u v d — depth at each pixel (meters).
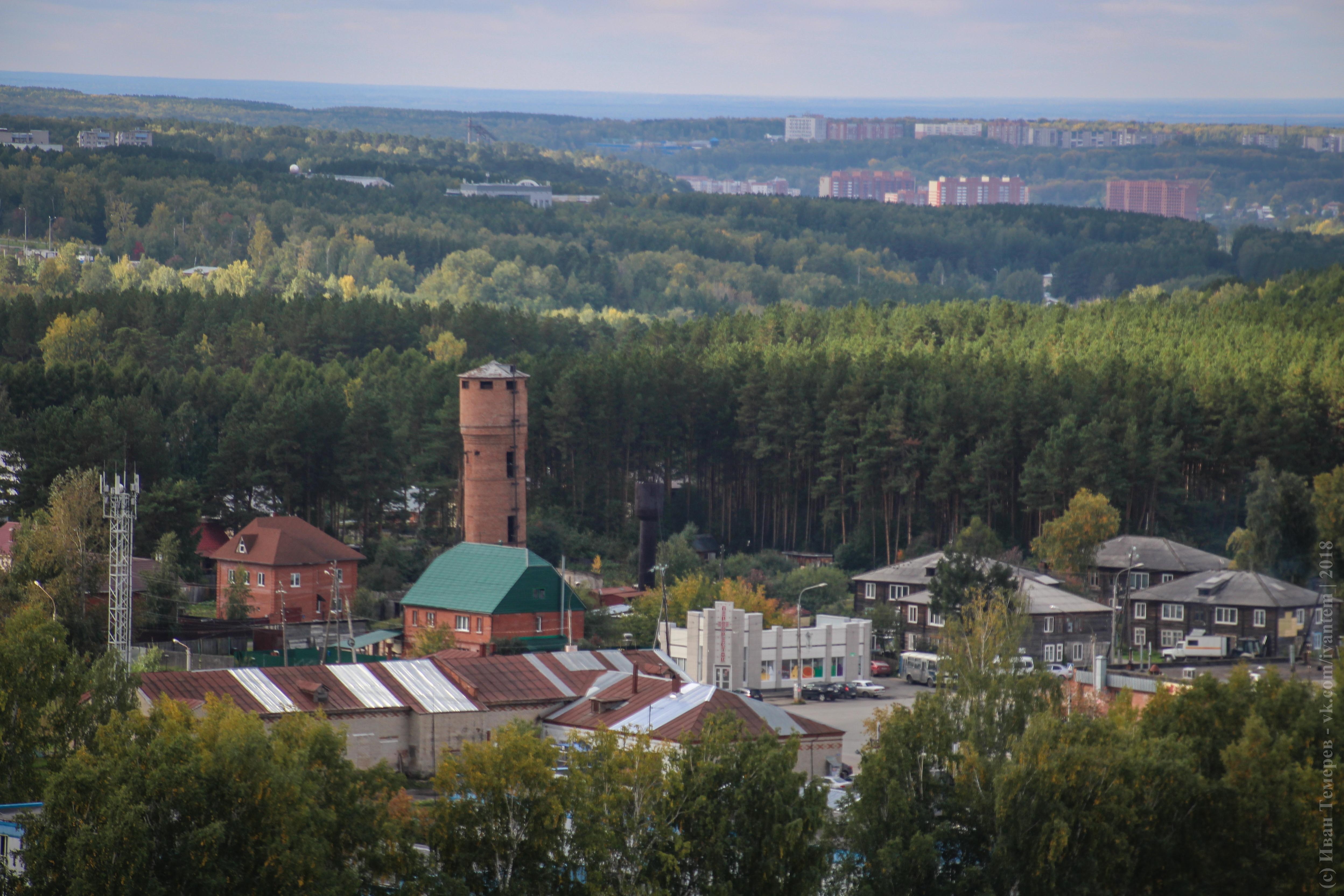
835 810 114.12
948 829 103.19
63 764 95.44
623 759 98.69
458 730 134.12
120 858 84.44
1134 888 105.75
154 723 100.06
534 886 93.25
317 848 87.81
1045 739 103.75
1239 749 107.00
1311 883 104.38
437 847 94.69
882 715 113.50
